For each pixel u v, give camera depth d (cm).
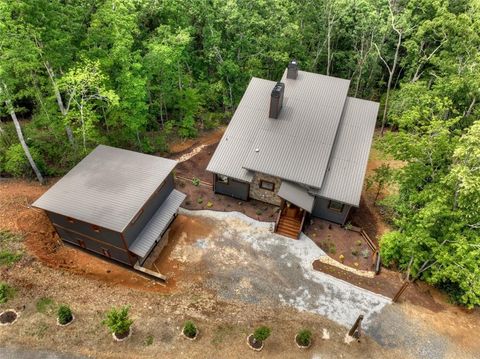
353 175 2675
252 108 3002
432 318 2138
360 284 2325
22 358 1717
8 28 2148
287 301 2191
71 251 2378
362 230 2703
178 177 3128
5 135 2973
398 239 2250
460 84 2716
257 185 2842
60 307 1931
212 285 2252
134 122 2958
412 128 2531
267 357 1859
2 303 1908
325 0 3997
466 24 2964
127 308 1822
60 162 2953
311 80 3125
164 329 1928
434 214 1867
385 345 1978
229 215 2800
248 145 2800
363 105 3091
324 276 2369
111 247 2188
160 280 2225
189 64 3894
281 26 3881
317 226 2764
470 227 1955
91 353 1772
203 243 2541
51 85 2656
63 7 2439
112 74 2898
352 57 4334
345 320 2100
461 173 1680
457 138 2058
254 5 3797
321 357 1889
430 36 3541
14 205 2545
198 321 2000
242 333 1962
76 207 2095
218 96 4034
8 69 2267
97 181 2283
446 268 1931
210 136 3784
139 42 3366
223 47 3788
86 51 2630
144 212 2267
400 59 4325
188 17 3522
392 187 3200
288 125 2838
